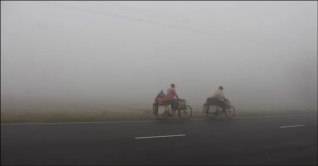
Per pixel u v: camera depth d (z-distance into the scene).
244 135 11.04
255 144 9.52
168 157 7.35
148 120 14.17
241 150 8.54
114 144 8.38
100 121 13.03
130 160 6.91
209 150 8.31
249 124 14.27
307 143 10.29
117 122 12.89
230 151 8.34
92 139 8.85
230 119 16.25
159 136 9.91
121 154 7.37
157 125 12.45
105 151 7.55
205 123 13.81
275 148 9.13
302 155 8.43
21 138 8.49
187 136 10.16
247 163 7.21
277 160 7.67
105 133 9.92
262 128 13.16
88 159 6.77
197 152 8.01
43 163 6.31
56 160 6.56
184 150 8.14
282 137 11.16
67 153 7.17
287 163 7.45
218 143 9.30
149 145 8.51
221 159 7.44
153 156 7.36
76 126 11.10
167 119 14.89
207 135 10.57
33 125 10.85
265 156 8.02
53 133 9.44
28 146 7.63
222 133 11.18
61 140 8.49
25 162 6.31
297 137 11.37
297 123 15.91
